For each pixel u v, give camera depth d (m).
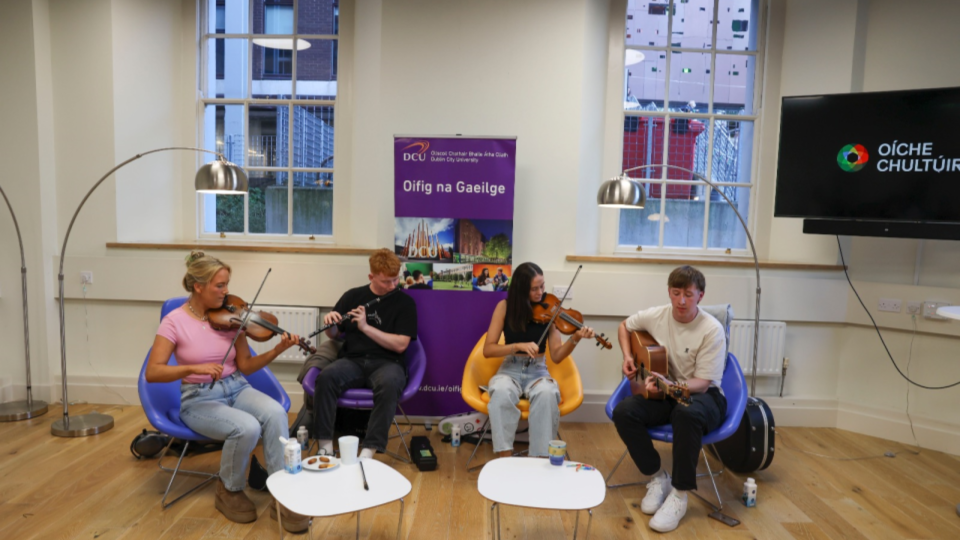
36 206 3.79
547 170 3.79
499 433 2.91
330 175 4.20
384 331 3.27
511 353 3.09
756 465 3.04
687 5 4.10
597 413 3.88
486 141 3.53
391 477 2.14
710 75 4.14
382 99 3.79
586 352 3.87
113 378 3.94
